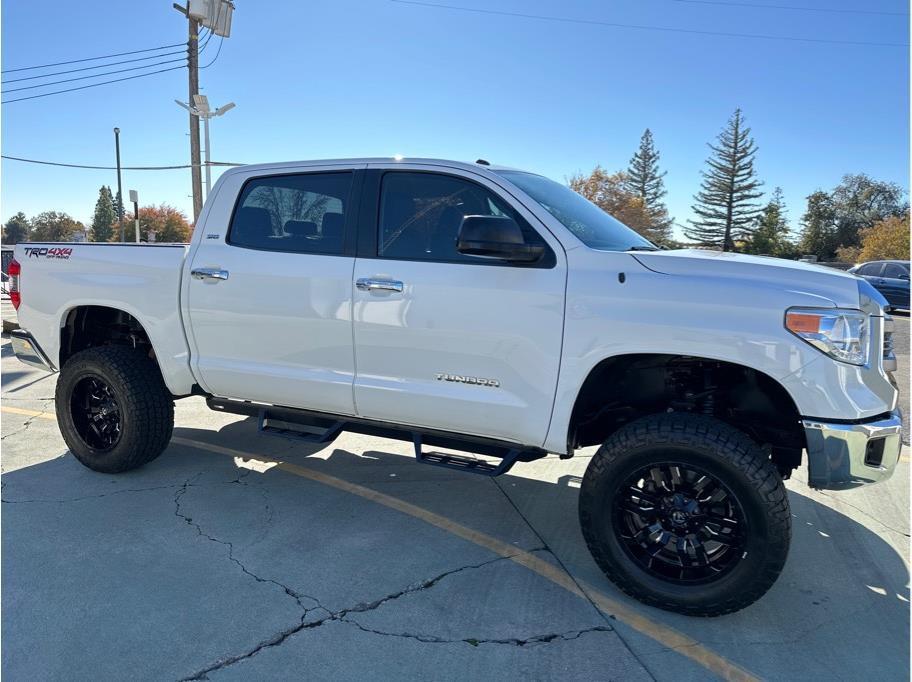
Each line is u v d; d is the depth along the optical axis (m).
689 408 3.27
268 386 3.92
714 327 2.84
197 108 18.08
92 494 4.17
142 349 4.68
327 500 4.17
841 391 2.72
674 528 2.98
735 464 2.75
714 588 2.86
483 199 3.43
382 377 3.59
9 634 2.71
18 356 4.86
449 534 3.73
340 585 3.14
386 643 2.70
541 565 3.40
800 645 2.76
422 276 3.42
